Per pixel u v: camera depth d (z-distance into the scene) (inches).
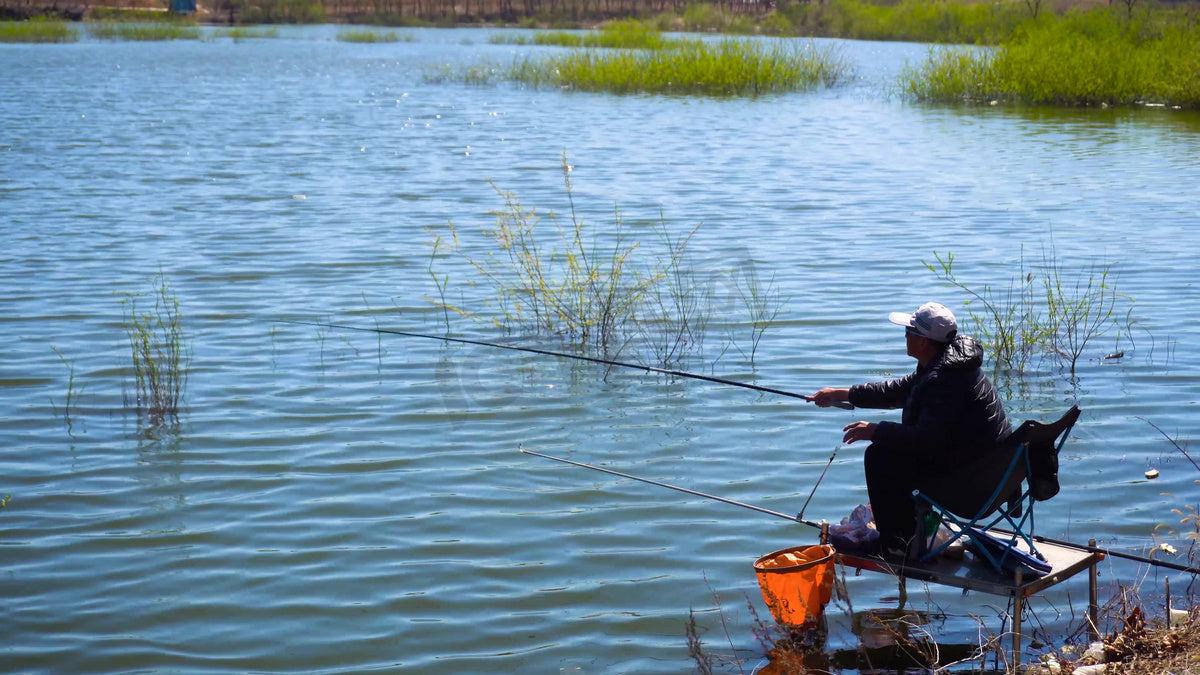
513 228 519.2
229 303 398.6
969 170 700.0
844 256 467.5
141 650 187.2
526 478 256.2
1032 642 190.2
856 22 2397.9
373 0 3068.4
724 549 222.2
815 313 384.2
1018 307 388.5
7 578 210.7
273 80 1395.2
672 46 1598.2
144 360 333.4
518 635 192.2
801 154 772.6
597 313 377.4
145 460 264.7
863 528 200.8
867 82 1348.4
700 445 275.0
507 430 285.3
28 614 198.4
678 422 290.2
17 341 352.2
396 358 341.1
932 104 1121.4
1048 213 558.6
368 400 305.4
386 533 228.7
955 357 186.1
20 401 302.4
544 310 390.9
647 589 207.2
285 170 708.0
